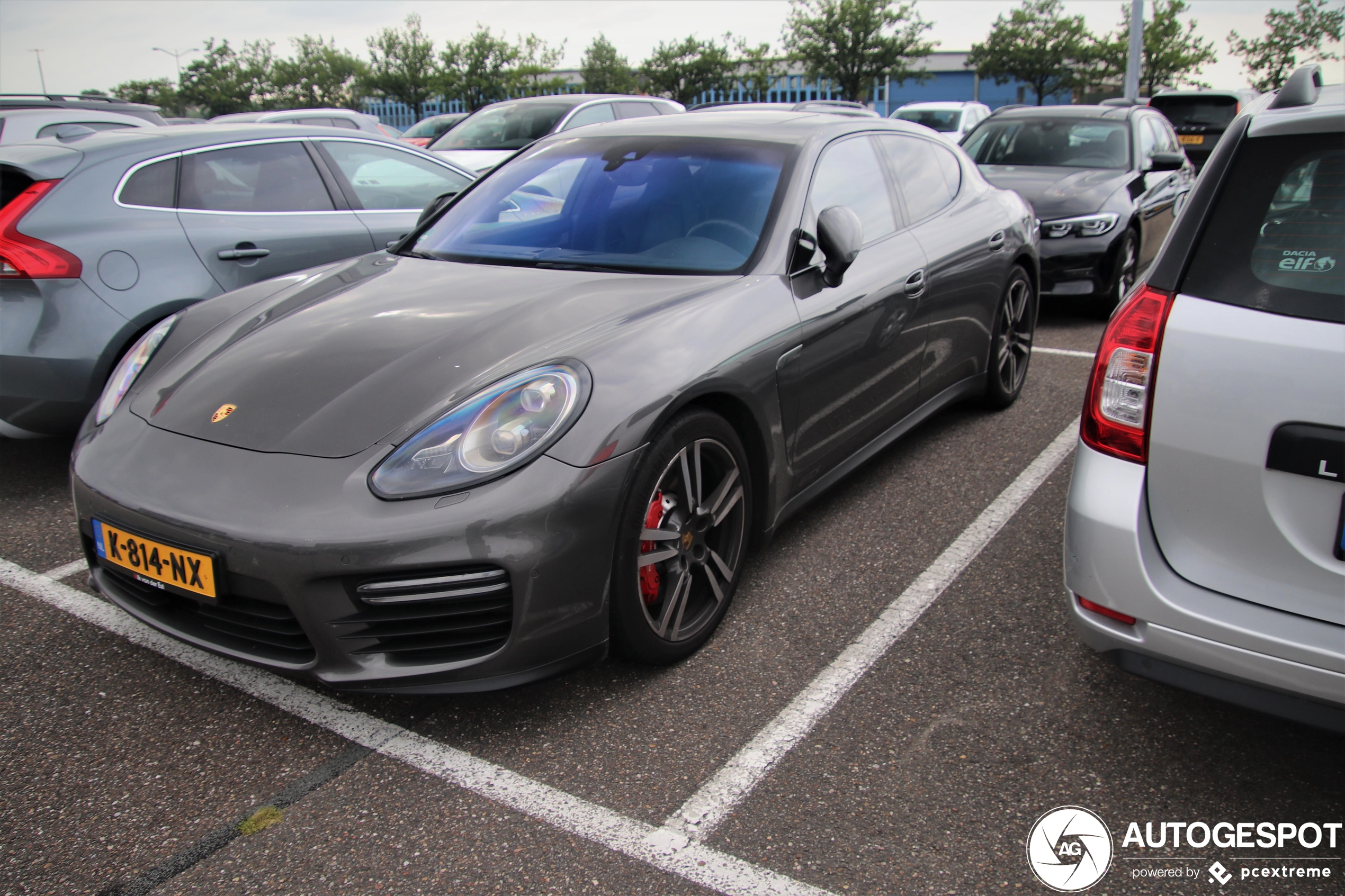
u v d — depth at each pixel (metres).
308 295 2.78
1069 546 1.91
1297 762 2.04
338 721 2.22
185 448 2.15
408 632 1.99
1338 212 1.68
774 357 2.53
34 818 1.92
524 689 2.27
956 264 3.56
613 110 9.74
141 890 1.73
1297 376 1.63
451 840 1.84
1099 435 1.87
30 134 7.72
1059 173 6.68
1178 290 1.78
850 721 2.17
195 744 2.15
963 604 2.68
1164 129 7.97
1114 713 2.19
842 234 2.65
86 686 2.39
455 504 1.92
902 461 3.77
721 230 2.78
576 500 2.00
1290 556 1.68
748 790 1.96
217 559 1.98
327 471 1.99
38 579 2.96
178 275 3.78
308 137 4.50
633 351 2.21
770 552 3.03
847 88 33.25
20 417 3.51
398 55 35.25
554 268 2.79
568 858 1.78
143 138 3.94
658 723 2.18
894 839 1.82
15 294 3.41
